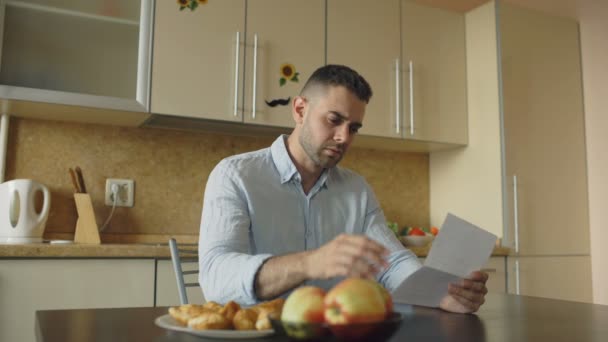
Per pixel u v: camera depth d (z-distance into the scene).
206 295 1.09
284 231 1.45
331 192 1.57
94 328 0.87
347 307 0.65
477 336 0.84
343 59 2.65
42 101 2.05
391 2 2.83
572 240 3.01
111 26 2.23
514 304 1.26
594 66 3.15
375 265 0.81
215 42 2.36
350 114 1.34
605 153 3.06
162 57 2.26
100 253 1.92
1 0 2.05
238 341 0.77
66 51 2.17
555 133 3.03
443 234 1.10
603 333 0.88
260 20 2.46
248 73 2.42
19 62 2.09
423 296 1.12
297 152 1.47
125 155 2.53
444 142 2.93
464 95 3.03
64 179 2.41
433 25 2.96
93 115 2.30
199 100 2.31
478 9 3.01
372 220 1.61
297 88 2.52
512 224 2.80
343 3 2.68
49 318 0.97
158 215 2.57
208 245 1.14
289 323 0.66
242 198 1.39
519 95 2.92
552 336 0.85
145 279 2.00
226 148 2.74
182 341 0.77
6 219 2.10
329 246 0.84
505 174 2.81
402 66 2.83
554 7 3.21
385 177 3.16
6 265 1.79
